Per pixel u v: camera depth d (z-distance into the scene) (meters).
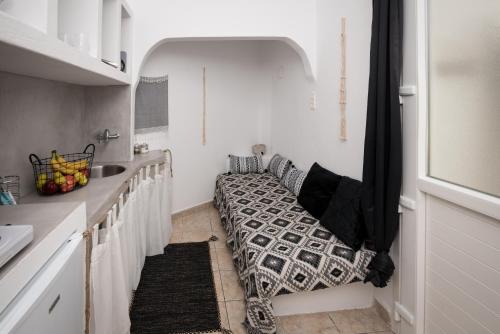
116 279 1.60
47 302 0.80
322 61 2.78
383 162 1.77
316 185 2.66
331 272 1.87
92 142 2.84
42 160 1.97
